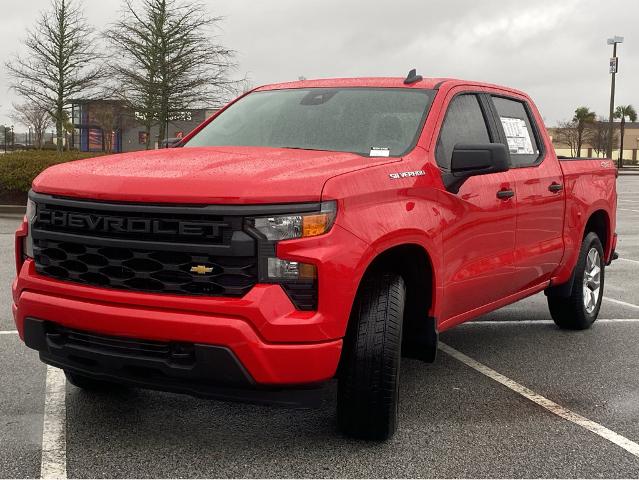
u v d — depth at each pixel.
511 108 5.80
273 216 3.45
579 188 6.39
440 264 4.32
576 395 4.88
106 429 4.07
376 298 3.80
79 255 3.70
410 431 4.14
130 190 3.57
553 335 6.61
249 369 3.41
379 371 3.74
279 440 3.96
